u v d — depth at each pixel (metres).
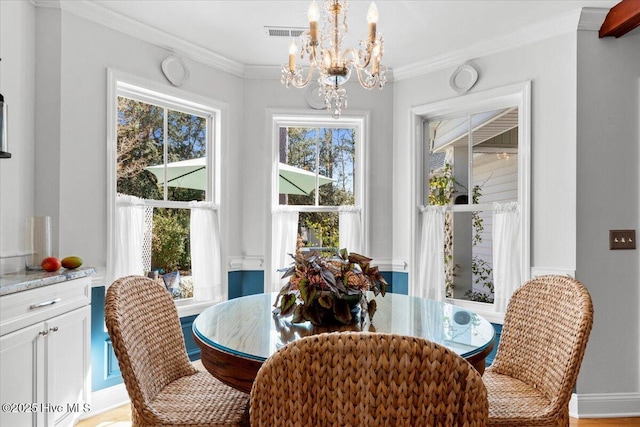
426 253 3.49
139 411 1.42
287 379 0.90
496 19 2.79
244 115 3.64
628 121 2.73
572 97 2.71
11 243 2.33
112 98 2.79
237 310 1.94
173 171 3.30
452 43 3.17
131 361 1.41
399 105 3.68
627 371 2.70
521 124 2.99
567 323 1.57
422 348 0.84
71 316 2.20
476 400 0.87
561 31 2.77
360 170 3.80
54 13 2.54
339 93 2.07
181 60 3.17
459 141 3.46
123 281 1.63
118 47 2.83
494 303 3.14
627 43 2.74
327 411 0.87
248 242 3.63
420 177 3.61
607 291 2.70
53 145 2.52
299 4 2.64
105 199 2.75
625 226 2.72
